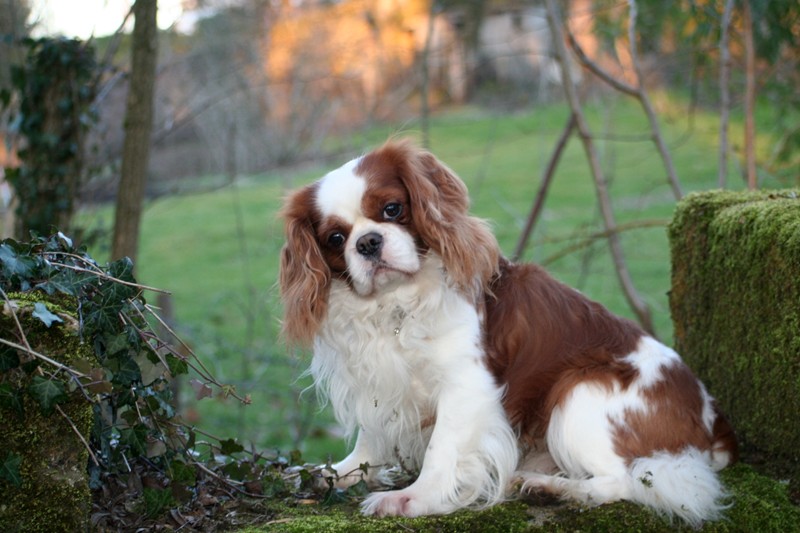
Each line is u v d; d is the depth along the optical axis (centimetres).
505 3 914
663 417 300
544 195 573
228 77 805
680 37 625
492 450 302
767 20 566
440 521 275
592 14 666
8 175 539
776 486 301
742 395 336
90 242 572
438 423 305
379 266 299
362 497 315
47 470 239
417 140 337
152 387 286
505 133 1764
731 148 672
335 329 320
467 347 307
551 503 298
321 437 736
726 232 337
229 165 920
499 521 278
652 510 285
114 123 729
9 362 232
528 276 329
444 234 308
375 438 327
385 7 948
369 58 940
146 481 293
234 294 1040
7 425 234
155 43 480
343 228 311
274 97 894
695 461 290
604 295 948
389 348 310
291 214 321
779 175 619
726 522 284
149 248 1459
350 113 938
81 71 536
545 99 875
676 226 374
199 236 1516
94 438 276
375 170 315
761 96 642
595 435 297
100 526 268
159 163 1173
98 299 264
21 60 566
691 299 367
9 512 235
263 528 266
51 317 234
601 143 1501
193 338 871
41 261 253
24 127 535
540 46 1036
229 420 761
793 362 300
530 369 313
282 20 886
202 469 307
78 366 243
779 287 305
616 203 1302
